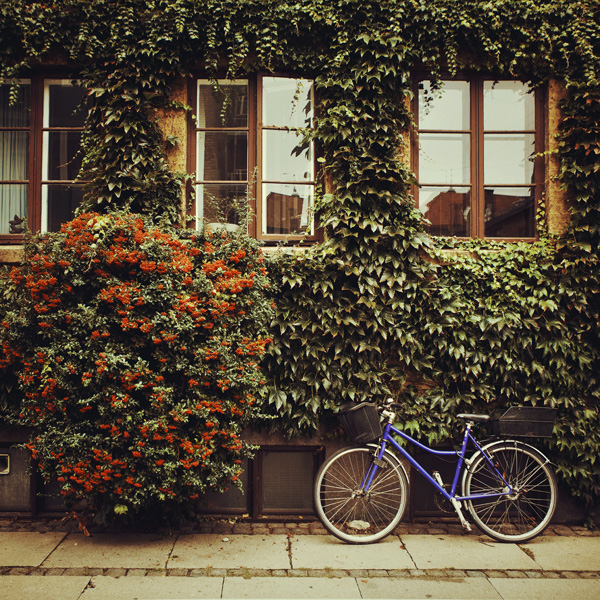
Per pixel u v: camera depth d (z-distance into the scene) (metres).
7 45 4.85
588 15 4.79
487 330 4.67
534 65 4.92
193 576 3.54
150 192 4.71
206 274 3.97
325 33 4.82
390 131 4.82
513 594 3.36
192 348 3.81
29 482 4.59
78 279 3.68
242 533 4.32
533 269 4.73
